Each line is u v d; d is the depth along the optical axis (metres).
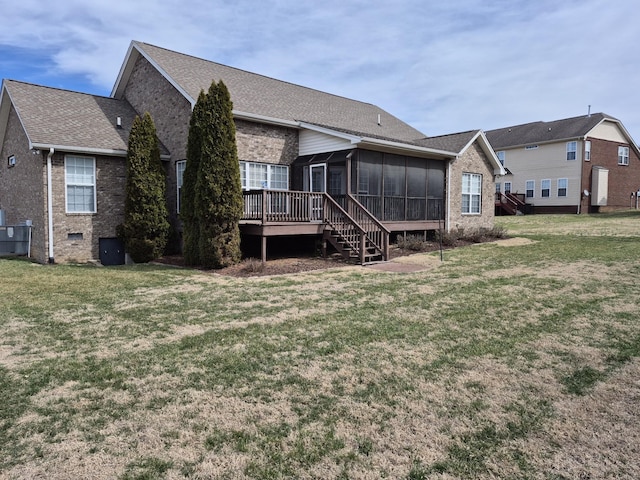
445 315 5.83
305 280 8.55
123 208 13.05
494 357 4.30
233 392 3.57
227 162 10.33
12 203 14.71
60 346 4.72
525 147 33.03
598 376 3.83
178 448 2.77
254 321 5.64
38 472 2.52
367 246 11.82
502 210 33.25
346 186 12.27
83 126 12.99
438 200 15.94
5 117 14.59
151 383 3.75
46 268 10.56
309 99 17.11
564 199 30.81
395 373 3.92
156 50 14.69
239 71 16.55
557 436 2.88
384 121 18.94
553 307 6.17
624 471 2.51
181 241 13.38
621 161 32.56
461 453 2.70
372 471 2.52
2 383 3.76
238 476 2.49
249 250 12.22
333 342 4.78
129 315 5.98
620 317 5.61
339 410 3.25
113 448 2.77
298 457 2.66
